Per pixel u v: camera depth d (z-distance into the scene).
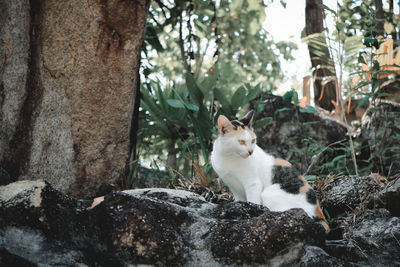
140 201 2.53
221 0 9.06
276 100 5.88
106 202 2.54
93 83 3.29
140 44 3.40
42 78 3.26
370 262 2.64
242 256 2.39
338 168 5.01
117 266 2.38
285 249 2.41
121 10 3.22
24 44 3.20
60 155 3.28
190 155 5.29
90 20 3.20
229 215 2.74
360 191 3.72
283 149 5.55
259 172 3.44
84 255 2.34
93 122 3.34
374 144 4.95
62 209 2.46
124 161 3.48
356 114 6.27
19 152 3.20
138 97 4.33
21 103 3.21
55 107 3.27
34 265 2.17
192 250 2.45
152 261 2.38
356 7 6.35
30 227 2.34
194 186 4.28
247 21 9.40
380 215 3.22
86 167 3.35
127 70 3.36
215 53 5.78
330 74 6.53
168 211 2.55
